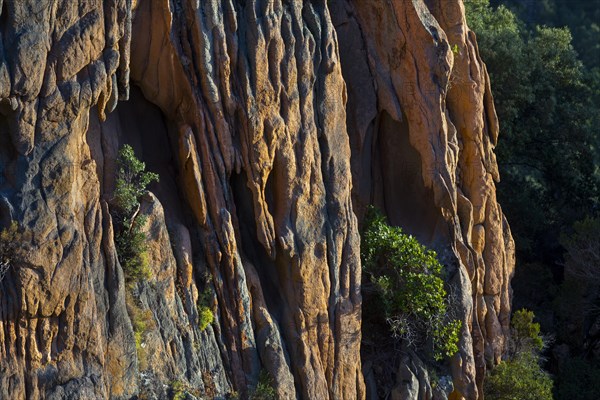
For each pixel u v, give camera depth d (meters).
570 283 114.25
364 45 88.44
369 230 85.69
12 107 60.34
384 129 89.38
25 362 60.16
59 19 62.44
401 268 84.25
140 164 69.12
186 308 70.94
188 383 69.06
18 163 60.72
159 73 72.31
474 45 93.38
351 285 79.56
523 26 151.38
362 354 84.25
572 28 178.50
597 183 130.75
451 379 86.38
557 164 130.00
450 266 88.50
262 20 74.56
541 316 114.81
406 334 84.62
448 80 88.44
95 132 68.75
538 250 126.12
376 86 88.19
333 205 78.56
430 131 87.75
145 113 73.94
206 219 72.81
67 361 61.50
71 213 62.03
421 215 89.88
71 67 62.59
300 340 75.81
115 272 64.44
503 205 125.81
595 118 131.12
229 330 72.94
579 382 104.88
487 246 94.44
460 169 92.56
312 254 76.69
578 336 113.25
